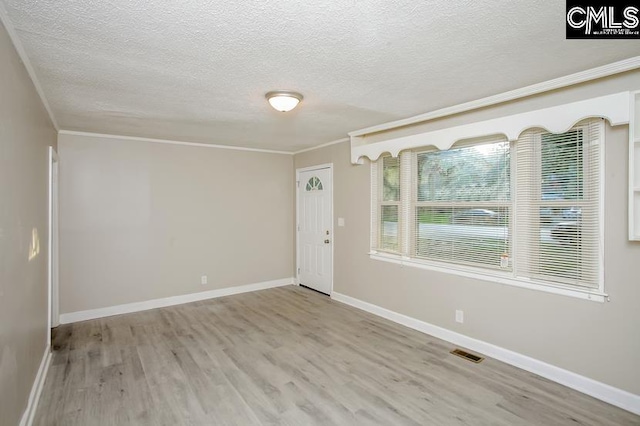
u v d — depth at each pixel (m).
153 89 2.63
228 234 5.16
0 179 1.60
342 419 2.17
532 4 1.55
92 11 1.58
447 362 2.93
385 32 1.79
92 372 2.78
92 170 4.14
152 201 4.54
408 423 2.12
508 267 2.93
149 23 1.69
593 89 2.36
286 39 1.86
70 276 4.00
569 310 2.53
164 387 2.55
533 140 2.75
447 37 1.85
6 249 1.69
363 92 2.74
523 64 2.22
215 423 2.14
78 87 2.58
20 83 1.99
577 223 2.51
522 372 2.75
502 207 2.98
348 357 3.04
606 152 2.34
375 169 4.23
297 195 5.74
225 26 1.72
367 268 4.34
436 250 3.55
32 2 1.50
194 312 4.34
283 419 2.17
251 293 5.25
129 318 4.12
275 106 2.79
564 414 2.20
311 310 4.39
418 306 3.68
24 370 2.06
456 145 3.32
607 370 2.34
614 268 2.31
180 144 4.75
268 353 3.13
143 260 4.47
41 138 2.72
